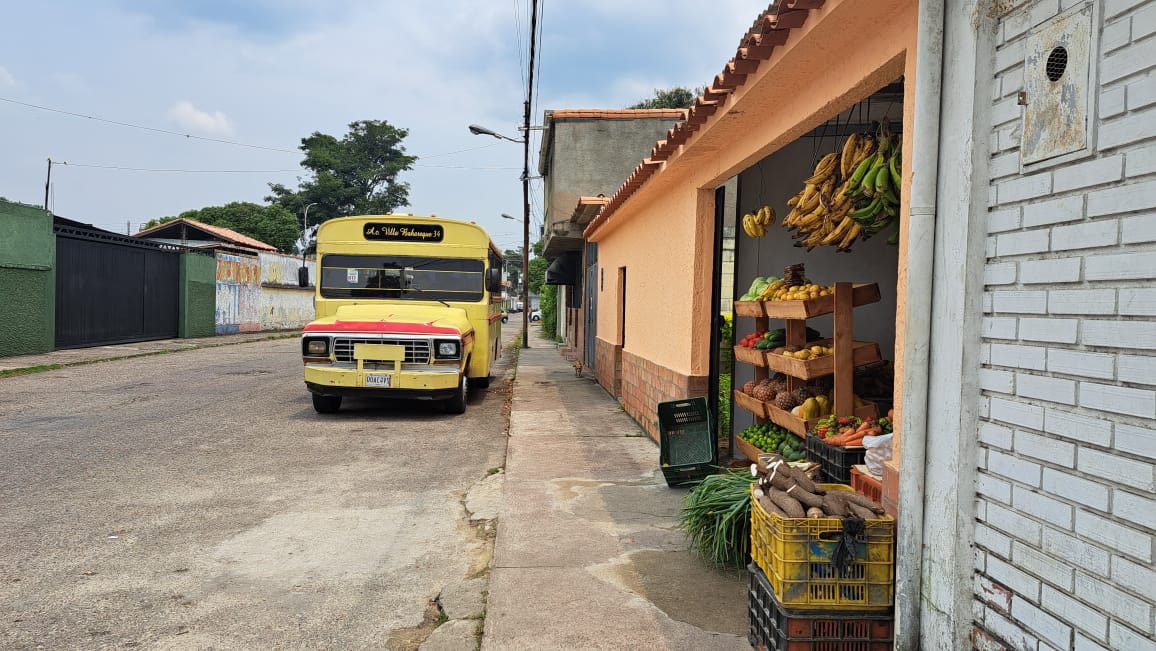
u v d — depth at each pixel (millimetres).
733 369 8695
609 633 4070
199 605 4566
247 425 10547
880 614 3428
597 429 10320
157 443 9172
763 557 3748
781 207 9242
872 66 4141
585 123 20891
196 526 6059
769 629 3625
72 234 20312
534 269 73562
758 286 7918
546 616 4270
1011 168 2883
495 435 10242
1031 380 2744
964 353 3041
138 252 24000
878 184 5195
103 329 22016
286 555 5449
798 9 4098
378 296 12992
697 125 6676
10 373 15062
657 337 9875
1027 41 2812
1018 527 2789
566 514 6215
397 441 9688
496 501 6836
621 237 13414
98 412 11164
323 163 70812
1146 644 2244
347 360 10992
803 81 5078
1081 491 2502
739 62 5016
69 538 5699
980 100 3018
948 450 3127
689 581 4789
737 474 5469
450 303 13164
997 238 2951
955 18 3148
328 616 4441
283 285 36875
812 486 3982
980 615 2988
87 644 4031
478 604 4586
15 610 4441
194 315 27625
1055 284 2643
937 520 3193
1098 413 2441
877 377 7074
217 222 62625
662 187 9383
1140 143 2316
